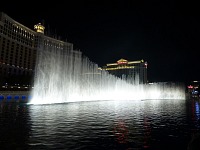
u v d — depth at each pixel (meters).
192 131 14.67
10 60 125.81
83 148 10.34
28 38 142.38
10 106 33.69
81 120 19.30
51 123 17.27
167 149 10.39
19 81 98.75
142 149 10.35
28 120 18.66
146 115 24.41
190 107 40.78
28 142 11.20
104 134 13.45
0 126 15.55
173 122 18.91
